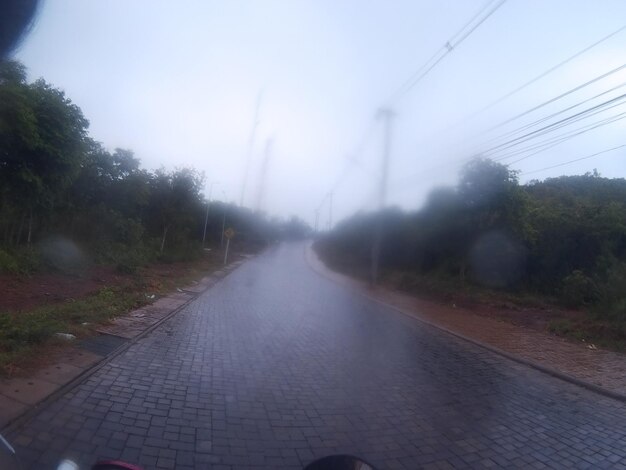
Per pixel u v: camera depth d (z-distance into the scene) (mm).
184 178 32406
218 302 14906
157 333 9266
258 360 7898
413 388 7027
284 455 4430
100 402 5211
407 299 19953
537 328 13469
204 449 4379
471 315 15766
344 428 5234
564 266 19875
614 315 12586
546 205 24109
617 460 4906
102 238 23281
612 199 25953
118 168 27297
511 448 5047
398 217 27406
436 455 4738
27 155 14734
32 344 6840
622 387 7727
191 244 35094
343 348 9445
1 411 4527
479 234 19438
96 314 9758
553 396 7199
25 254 14844
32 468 3689
